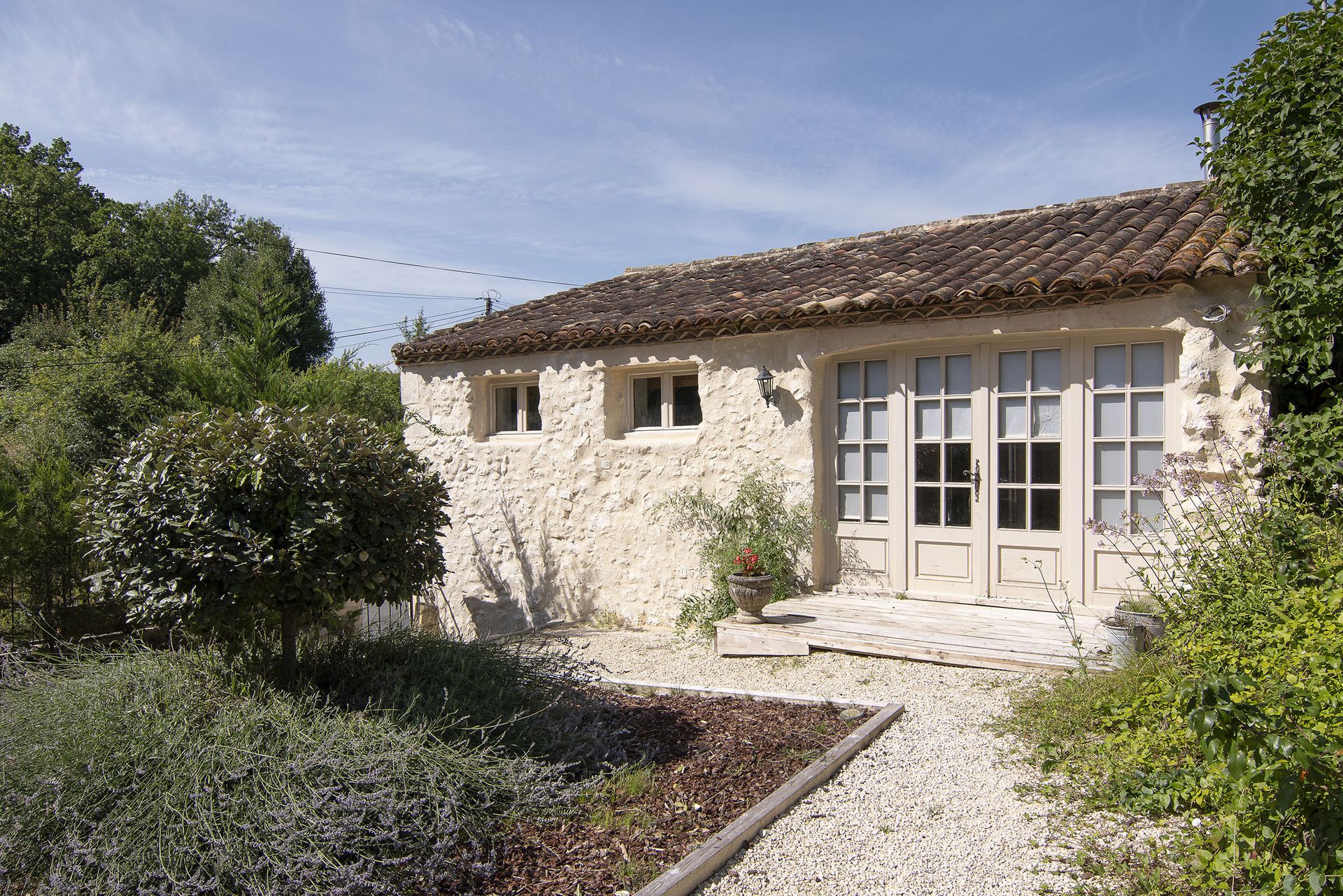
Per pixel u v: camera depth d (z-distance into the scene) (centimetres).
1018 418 685
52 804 331
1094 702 444
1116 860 324
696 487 804
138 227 2956
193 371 867
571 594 891
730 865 339
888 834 361
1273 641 375
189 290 2672
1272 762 261
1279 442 547
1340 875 255
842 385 761
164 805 330
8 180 2811
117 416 1143
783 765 429
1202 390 587
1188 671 427
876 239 984
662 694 564
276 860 312
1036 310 637
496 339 920
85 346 1341
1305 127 570
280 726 375
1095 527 554
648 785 407
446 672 461
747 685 582
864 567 755
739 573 688
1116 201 857
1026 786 393
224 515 396
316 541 399
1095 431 652
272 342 947
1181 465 552
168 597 396
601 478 866
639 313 856
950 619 661
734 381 782
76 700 384
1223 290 582
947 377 713
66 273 2823
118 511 402
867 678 576
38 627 639
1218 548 534
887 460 742
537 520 916
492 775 379
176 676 415
